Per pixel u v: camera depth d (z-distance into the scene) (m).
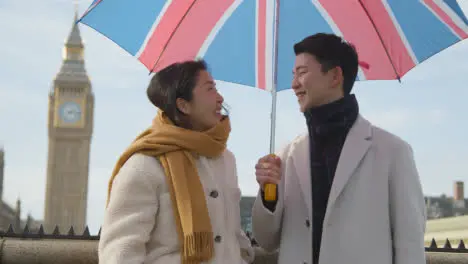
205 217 2.17
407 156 2.42
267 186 2.41
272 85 2.65
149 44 2.55
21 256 3.17
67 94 132.25
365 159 2.42
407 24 2.51
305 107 2.48
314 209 2.44
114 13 2.50
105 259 2.08
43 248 3.18
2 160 110.62
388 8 2.52
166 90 2.33
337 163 2.42
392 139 2.45
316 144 2.47
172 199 2.17
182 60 2.41
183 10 2.58
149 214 2.13
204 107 2.34
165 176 2.19
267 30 2.66
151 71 2.59
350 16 2.59
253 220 2.51
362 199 2.38
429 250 3.33
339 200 2.38
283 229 2.50
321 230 2.42
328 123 2.43
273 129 2.60
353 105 2.46
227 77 2.67
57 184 127.62
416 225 2.34
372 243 2.34
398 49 2.55
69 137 130.38
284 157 2.60
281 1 2.66
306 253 2.40
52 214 126.38
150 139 2.23
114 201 2.14
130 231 2.09
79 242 3.22
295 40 2.67
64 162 129.00
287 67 2.69
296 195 2.48
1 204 103.12
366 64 2.61
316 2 2.62
